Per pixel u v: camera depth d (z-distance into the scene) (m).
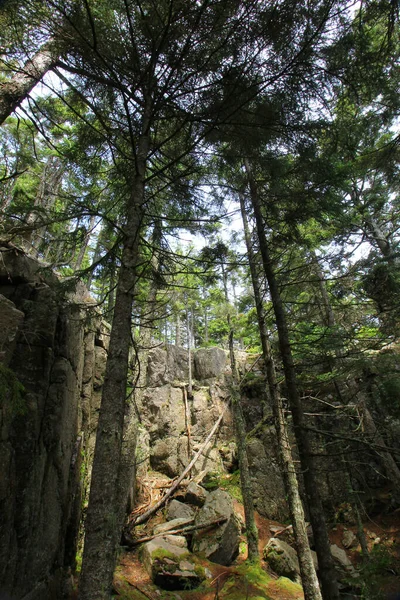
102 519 3.36
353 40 4.63
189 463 13.48
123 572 8.09
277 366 10.34
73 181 6.90
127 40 5.09
